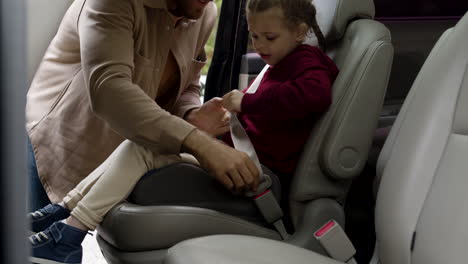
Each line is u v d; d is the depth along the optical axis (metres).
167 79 1.61
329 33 1.39
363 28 1.33
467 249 0.83
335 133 1.27
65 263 1.24
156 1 1.42
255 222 1.30
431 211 0.91
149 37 1.45
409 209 0.97
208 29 1.70
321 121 1.29
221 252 0.81
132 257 1.16
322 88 1.28
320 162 1.29
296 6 1.34
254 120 1.42
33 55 2.11
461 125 0.90
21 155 0.29
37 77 1.68
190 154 1.24
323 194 1.31
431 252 0.89
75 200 1.29
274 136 1.38
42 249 1.23
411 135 1.03
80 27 1.36
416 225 0.95
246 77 1.94
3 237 0.29
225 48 1.94
